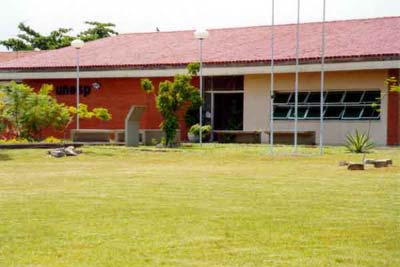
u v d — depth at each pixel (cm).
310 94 2922
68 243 814
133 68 3120
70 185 1374
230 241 823
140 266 712
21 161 2000
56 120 2608
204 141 3048
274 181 1423
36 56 3550
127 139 2558
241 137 2956
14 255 759
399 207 1068
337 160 1941
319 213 1013
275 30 3306
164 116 2564
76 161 2000
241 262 727
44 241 825
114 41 3625
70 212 1027
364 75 2800
